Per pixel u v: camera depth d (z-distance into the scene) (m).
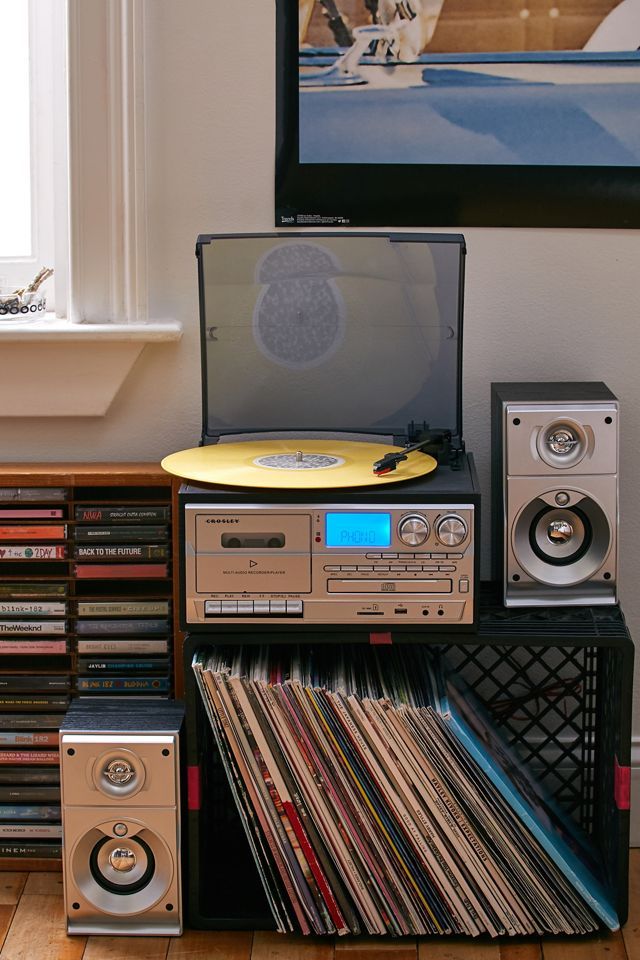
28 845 1.83
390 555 1.55
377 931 1.66
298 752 1.62
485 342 1.88
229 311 1.74
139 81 1.79
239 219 1.85
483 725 1.75
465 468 1.67
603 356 1.88
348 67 1.79
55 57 1.88
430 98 1.79
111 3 1.75
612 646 1.59
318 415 1.79
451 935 1.68
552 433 1.63
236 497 1.55
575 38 1.76
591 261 1.85
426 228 1.84
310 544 1.55
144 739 1.63
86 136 1.79
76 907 1.67
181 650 1.81
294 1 1.77
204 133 1.83
